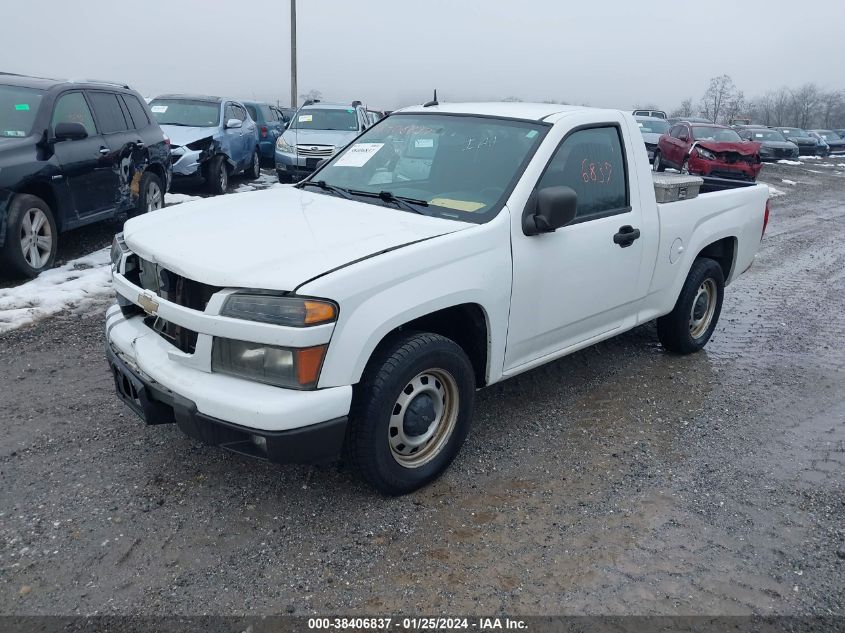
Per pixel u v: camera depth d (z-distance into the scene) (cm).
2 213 634
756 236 604
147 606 270
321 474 366
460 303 343
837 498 371
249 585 284
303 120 1475
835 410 486
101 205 782
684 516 348
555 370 532
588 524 337
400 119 472
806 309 742
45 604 268
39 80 754
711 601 288
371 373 319
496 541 320
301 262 304
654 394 496
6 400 435
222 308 295
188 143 1162
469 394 363
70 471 359
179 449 384
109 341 361
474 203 379
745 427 452
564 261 401
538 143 397
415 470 348
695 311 565
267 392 291
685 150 1977
